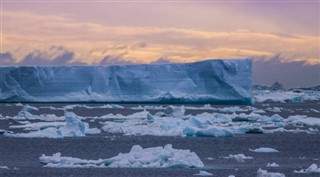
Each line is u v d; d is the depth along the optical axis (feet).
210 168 149.59
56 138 214.48
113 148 194.08
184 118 285.64
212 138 218.79
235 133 234.79
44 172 141.38
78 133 223.10
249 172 143.84
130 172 140.46
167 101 408.26
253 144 207.10
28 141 206.49
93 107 403.75
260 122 284.82
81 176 135.95
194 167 148.97
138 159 152.56
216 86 406.82
